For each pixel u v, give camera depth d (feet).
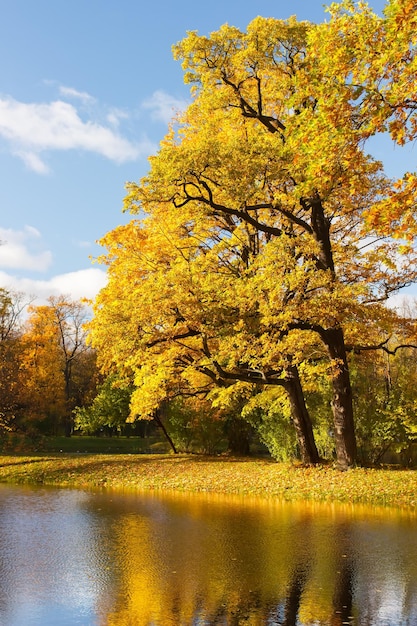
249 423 104.37
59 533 38.04
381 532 37.29
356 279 68.59
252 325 59.67
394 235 31.86
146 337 65.98
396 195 31.48
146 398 78.79
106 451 149.07
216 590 24.81
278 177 58.80
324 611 21.97
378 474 59.93
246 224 71.05
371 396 77.51
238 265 68.59
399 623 20.67
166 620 21.11
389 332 67.36
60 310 204.13
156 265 73.10
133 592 24.68
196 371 82.74
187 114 70.79
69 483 73.00
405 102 32.01
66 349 221.46
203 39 62.95
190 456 96.07
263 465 76.54
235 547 33.32
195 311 60.29
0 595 24.41
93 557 31.07
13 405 131.64
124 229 76.54
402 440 74.23
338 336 66.64
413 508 47.01
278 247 59.00
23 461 97.45
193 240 72.33
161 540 35.60
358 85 33.17
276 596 23.95
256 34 61.87
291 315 58.08
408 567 28.45
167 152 57.88
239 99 66.44
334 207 67.46
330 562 29.53
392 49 31.12
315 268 62.18
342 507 48.62
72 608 22.62
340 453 66.54
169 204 67.51
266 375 69.82
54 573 27.81
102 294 76.54
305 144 35.19
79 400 225.76
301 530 38.37
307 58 36.50
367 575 27.02
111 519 43.55
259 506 50.03
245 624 20.59
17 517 44.80
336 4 34.78
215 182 60.44
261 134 62.18
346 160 34.76
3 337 132.57
